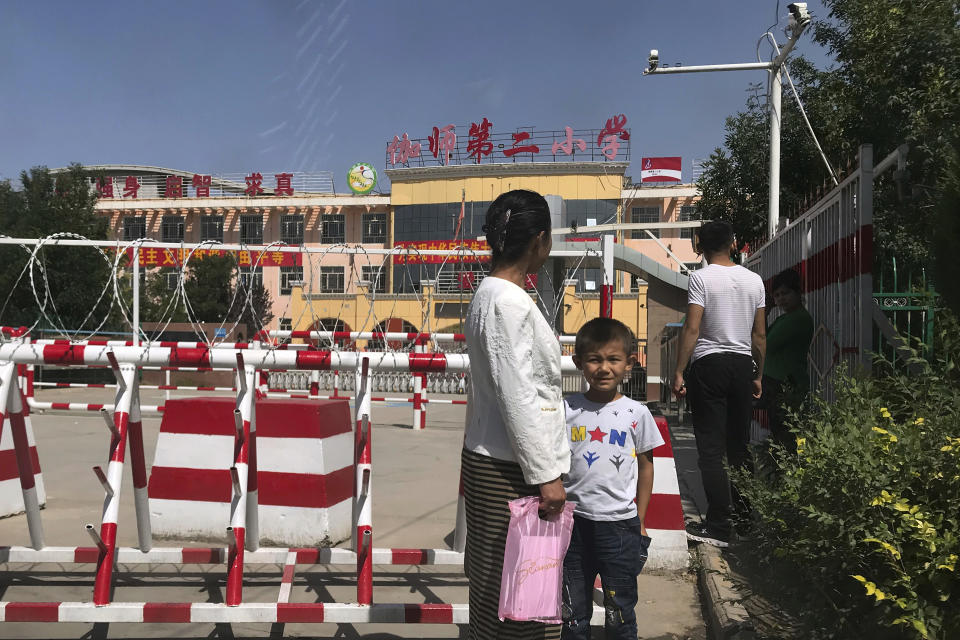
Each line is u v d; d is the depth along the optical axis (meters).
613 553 2.86
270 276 44.19
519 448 2.20
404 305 35.91
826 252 5.65
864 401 3.64
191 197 54.53
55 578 3.98
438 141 48.62
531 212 2.37
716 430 4.60
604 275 5.79
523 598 2.20
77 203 25.39
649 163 45.97
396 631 3.50
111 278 6.28
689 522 5.07
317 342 8.05
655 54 11.33
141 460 3.62
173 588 3.88
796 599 3.29
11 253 22.45
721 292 4.54
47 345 3.53
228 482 4.65
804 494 3.24
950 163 4.88
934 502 2.89
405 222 48.84
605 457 2.90
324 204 50.66
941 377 3.64
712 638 3.40
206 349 3.48
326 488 4.61
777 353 5.19
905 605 2.56
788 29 10.07
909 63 9.41
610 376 2.93
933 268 4.81
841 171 5.20
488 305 2.26
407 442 9.88
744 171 13.76
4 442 5.44
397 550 3.83
